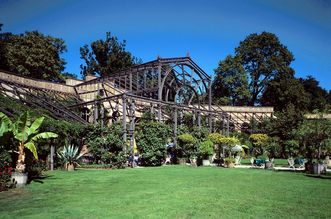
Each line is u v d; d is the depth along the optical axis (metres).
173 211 7.43
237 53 51.62
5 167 11.34
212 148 23.55
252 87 51.25
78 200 8.72
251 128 37.59
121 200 8.73
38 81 26.55
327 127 16.91
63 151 17.70
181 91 29.78
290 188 11.25
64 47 43.38
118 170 17.78
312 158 19.75
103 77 29.17
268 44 49.81
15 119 15.18
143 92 27.28
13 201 8.56
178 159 24.23
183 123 28.47
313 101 54.16
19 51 36.50
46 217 6.80
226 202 8.55
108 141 19.84
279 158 31.34
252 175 15.79
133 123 21.33
